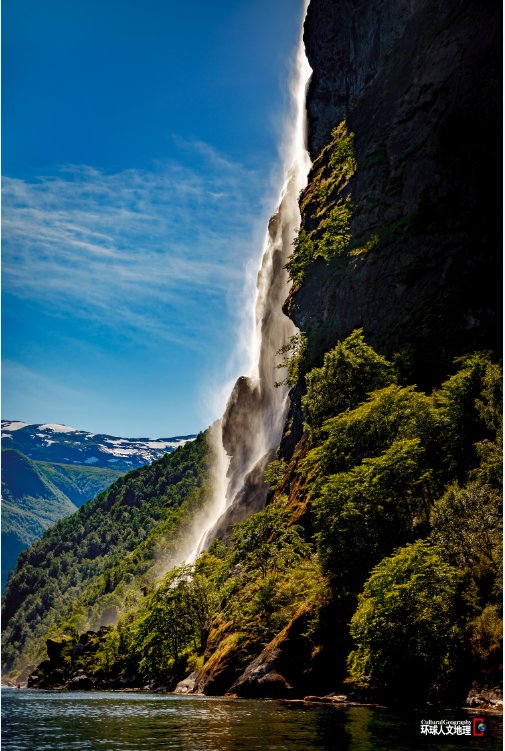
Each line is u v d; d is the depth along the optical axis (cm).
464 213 7100
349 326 7675
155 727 2903
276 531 6047
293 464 7788
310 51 10462
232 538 6353
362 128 9000
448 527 3831
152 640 7162
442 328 6656
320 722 2897
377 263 7588
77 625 19750
